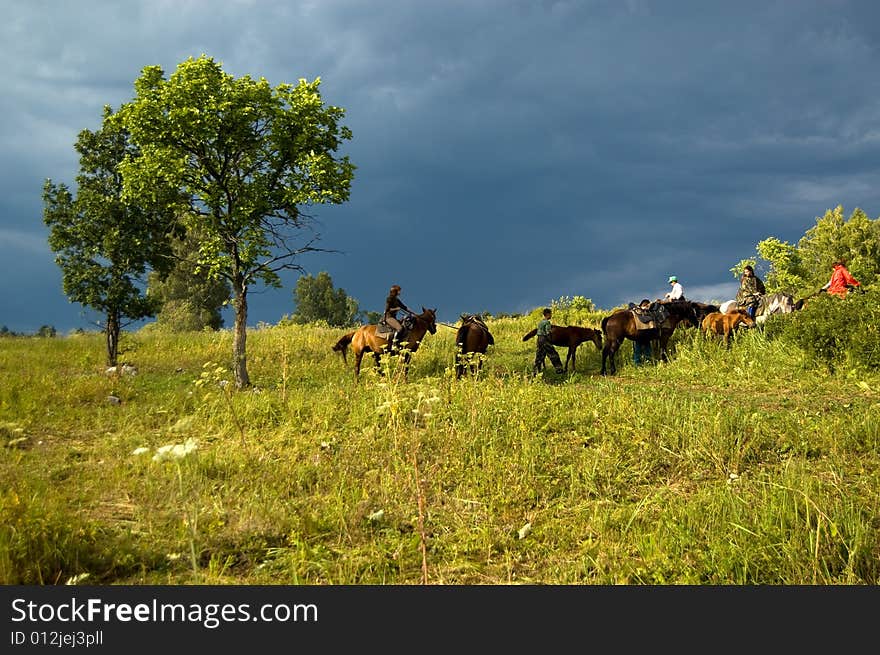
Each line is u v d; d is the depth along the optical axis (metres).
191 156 17.52
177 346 25.27
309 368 20.44
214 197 17.23
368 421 11.02
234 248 17.92
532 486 7.98
